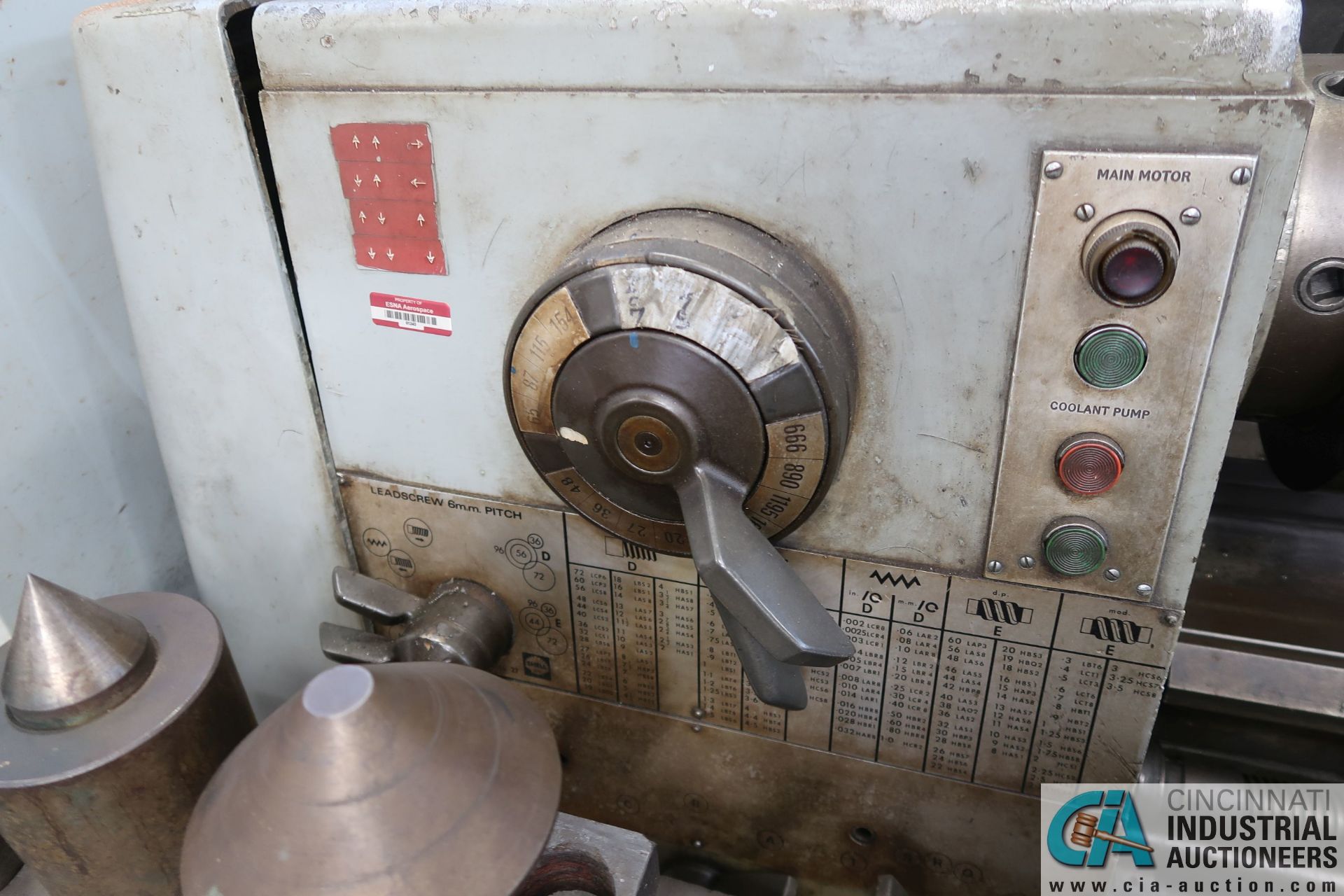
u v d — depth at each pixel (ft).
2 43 2.64
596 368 1.98
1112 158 1.77
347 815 1.56
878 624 2.43
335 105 2.20
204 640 2.26
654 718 2.84
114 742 1.99
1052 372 1.98
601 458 2.09
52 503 3.01
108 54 2.31
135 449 3.28
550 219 2.17
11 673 2.03
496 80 2.06
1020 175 1.83
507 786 1.71
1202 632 3.05
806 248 2.02
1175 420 1.95
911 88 1.82
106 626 2.09
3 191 2.72
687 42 1.91
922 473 2.18
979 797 2.61
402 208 2.27
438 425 2.54
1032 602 2.26
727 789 2.89
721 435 1.97
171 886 2.20
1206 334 1.85
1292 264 2.33
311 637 3.07
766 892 2.97
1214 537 3.53
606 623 2.70
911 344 2.04
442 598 2.72
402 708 1.67
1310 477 3.22
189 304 2.59
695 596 2.55
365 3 2.11
